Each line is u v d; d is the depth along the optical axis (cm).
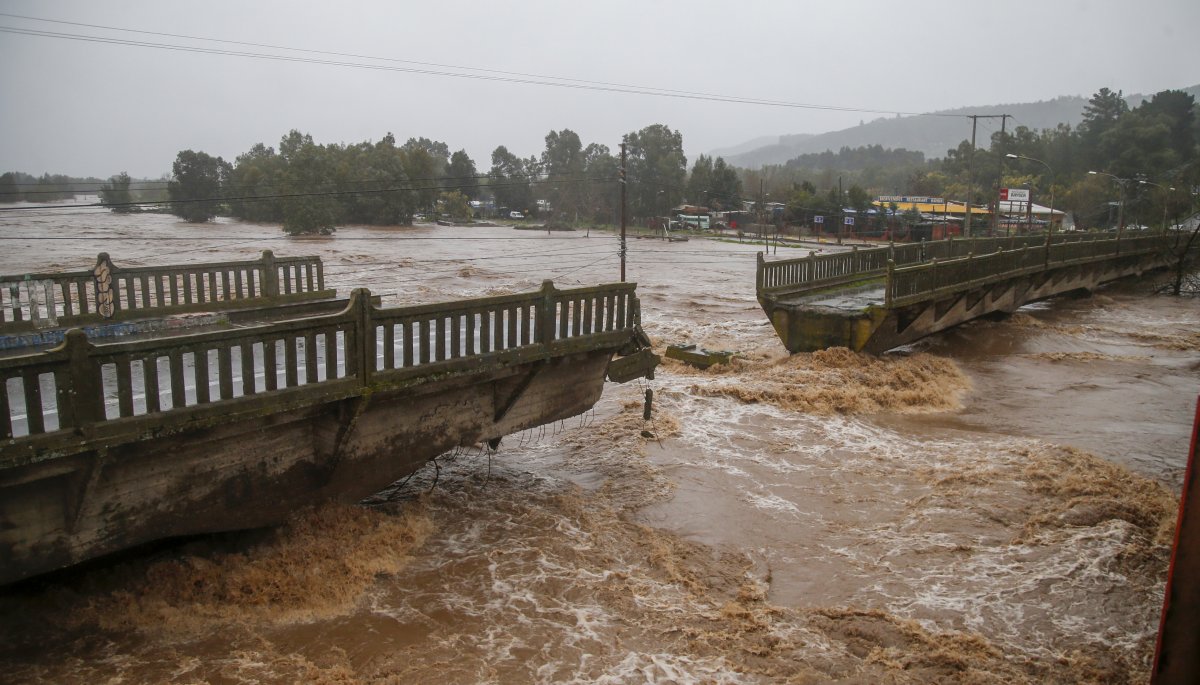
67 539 680
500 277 3978
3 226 6316
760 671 709
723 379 1797
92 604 732
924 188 10512
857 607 827
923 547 969
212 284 1250
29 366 607
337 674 670
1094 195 7669
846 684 693
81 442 638
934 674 716
